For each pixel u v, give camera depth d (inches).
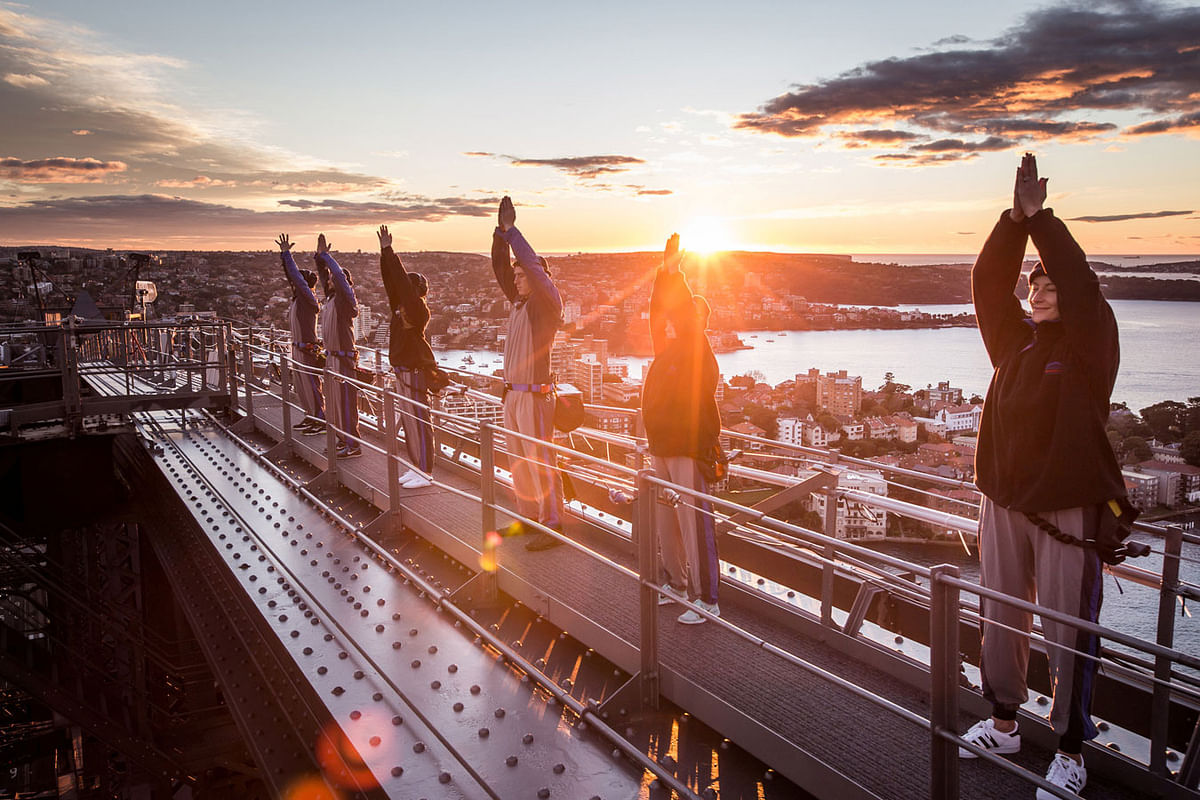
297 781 204.1
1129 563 147.9
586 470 257.0
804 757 132.6
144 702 518.6
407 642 202.2
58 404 503.2
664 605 202.4
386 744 159.0
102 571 562.9
